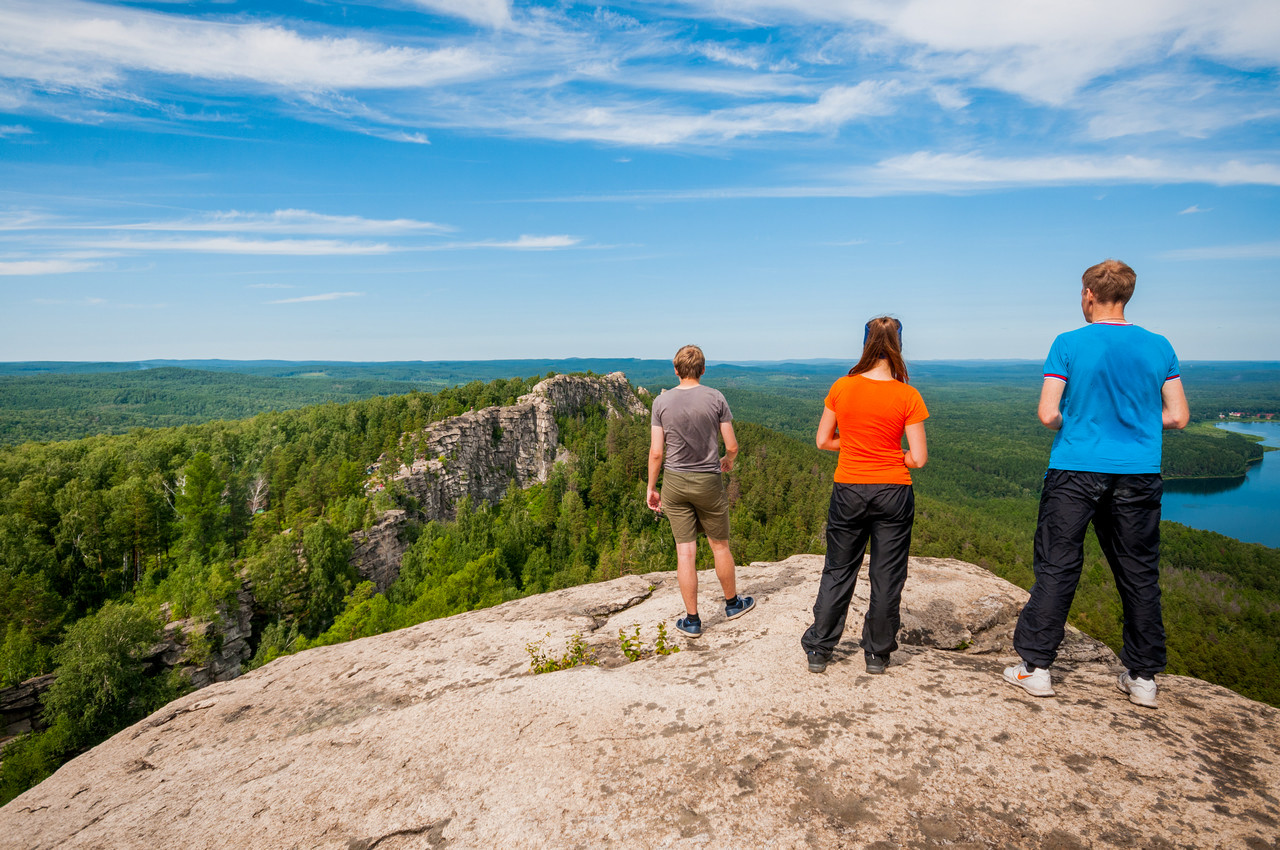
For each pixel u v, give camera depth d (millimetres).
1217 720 3455
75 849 3477
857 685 3984
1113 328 3697
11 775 37969
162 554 64875
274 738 4871
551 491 96938
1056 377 3791
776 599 6207
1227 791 2809
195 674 48156
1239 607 92000
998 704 3676
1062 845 2535
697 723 3676
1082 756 3113
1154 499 3547
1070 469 3688
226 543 66312
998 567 95625
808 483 121688
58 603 54125
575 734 3744
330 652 6879
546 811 3055
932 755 3164
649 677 4469
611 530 90625
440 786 3436
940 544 98812
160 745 5125
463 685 5348
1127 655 3707
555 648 5855
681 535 5316
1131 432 3572
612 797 3090
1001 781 2947
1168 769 2980
